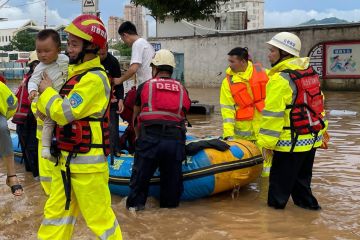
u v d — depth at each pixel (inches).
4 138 170.2
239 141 238.8
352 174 263.7
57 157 138.2
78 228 183.3
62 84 145.6
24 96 253.1
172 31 1357.0
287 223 190.1
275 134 193.2
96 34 134.6
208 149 220.1
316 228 184.4
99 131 136.9
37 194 233.3
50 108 129.7
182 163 213.0
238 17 1286.9
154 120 199.8
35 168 261.9
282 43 197.6
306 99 195.0
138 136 204.8
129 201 206.5
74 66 136.6
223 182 217.3
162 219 195.8
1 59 2615.7
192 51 1111.6
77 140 134.1
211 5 769.6
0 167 295.0
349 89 852.6
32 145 257.8
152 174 205.3
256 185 249.6
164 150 199.5
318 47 873.5
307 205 207.6
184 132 205.8
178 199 211.2
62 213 140.0
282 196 205.9
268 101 192.4
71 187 137.6
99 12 406.0
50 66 147.9
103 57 234.8
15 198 225.8
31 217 199.0
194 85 1117.1
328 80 870.4
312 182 249.1
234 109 253.1
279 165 204.5
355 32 834.2
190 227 186.4
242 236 176.1
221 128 433.1
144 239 174.6
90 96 131.9
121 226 188.1
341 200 219.5
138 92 206.4
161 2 730.2
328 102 653.9
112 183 223.9
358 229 183.0
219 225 188.2
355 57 839.1
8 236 178.1
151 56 252.7
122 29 253.6
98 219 138.6
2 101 170.7
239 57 248.1
